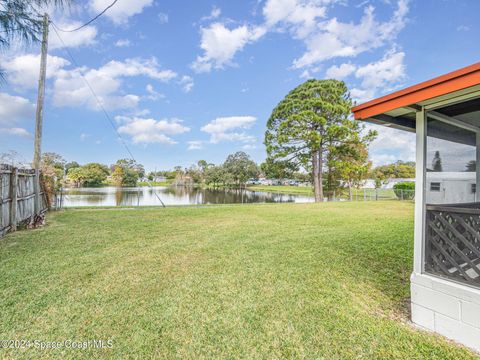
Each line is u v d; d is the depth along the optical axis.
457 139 2.75
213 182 36.19
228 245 4.77
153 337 2.06
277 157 15.98
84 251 4.32
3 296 2.70
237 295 2.78
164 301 2.64
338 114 14.82
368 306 2.55
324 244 4.84
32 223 6.25
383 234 5.66
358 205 12.24
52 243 4.81
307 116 14.42
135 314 2.39
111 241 5.01
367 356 1.84
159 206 11.67
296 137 14.85
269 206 11.81
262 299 2.69
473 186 2.93
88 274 3.33
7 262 3.74
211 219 7.77
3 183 5.37
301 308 2.51
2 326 2.17
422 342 2.00
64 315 2.36
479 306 1.92
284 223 7.09
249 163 34.19
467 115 2.64
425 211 2.31
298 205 12.34
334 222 7.25
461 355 1.85
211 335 2.09
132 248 4.54
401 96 2.17
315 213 9.20
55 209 9.66
